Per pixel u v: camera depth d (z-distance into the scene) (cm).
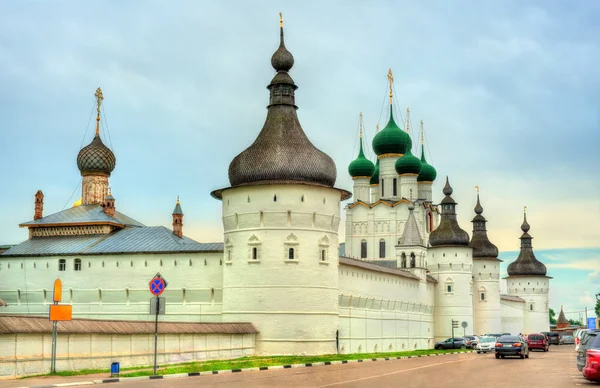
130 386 2956
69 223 7738
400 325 8712
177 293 6725
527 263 14625
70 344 3909
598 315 13312
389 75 11575
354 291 7231
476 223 12412
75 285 7088
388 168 11469
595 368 2992
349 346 7050
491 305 12038
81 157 8450
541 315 14488
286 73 6400
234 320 5978
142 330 4469
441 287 10788
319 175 6119
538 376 3488
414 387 2844
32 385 3008
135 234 7506
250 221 6019
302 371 3953
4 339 3503
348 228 11344
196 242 7406
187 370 3834
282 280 5909
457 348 8531
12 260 7388
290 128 6231
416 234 9788
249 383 3084
